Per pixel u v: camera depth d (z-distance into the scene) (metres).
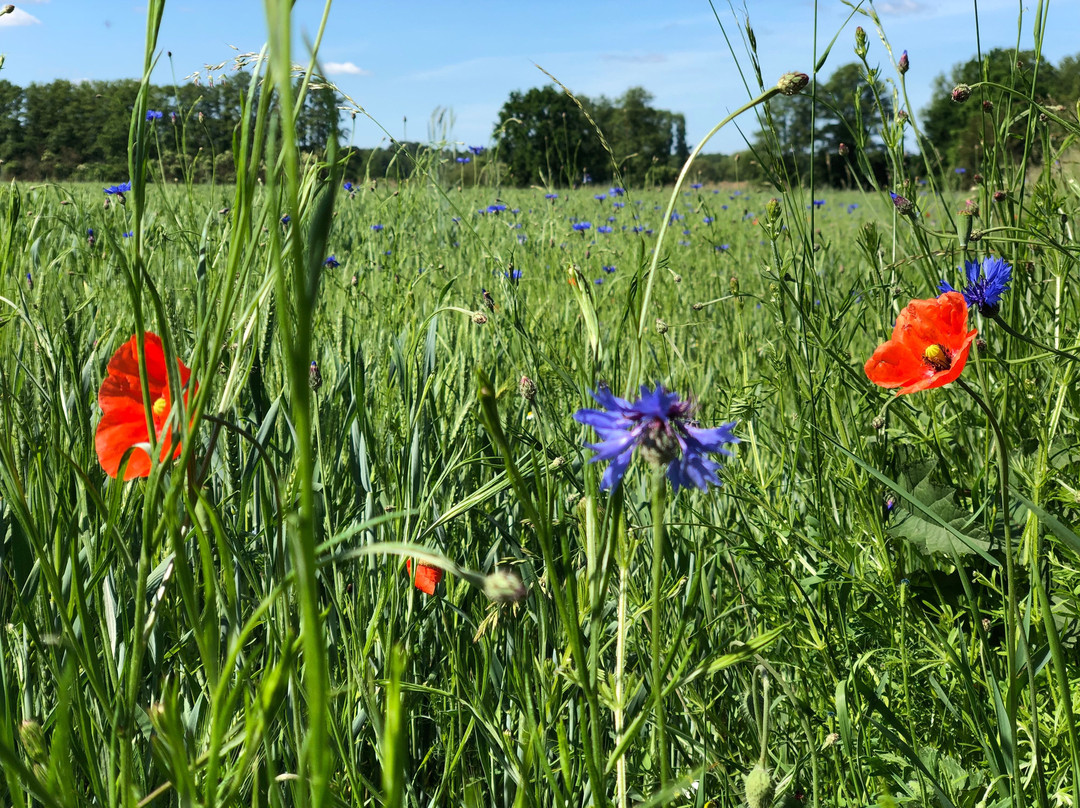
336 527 2.03
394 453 2.24
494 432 0.97
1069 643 2.01
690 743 1.75
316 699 0.60
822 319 2.79
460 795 1.87
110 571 1.57
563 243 6.62
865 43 2.75
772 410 3.22
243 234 0.94
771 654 2.12
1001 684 1.81
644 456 1.00
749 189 14.80
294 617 1.43
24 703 1.50
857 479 2.33
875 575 2.37
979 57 2.83
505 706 1.94
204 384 0.95
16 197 1.91
